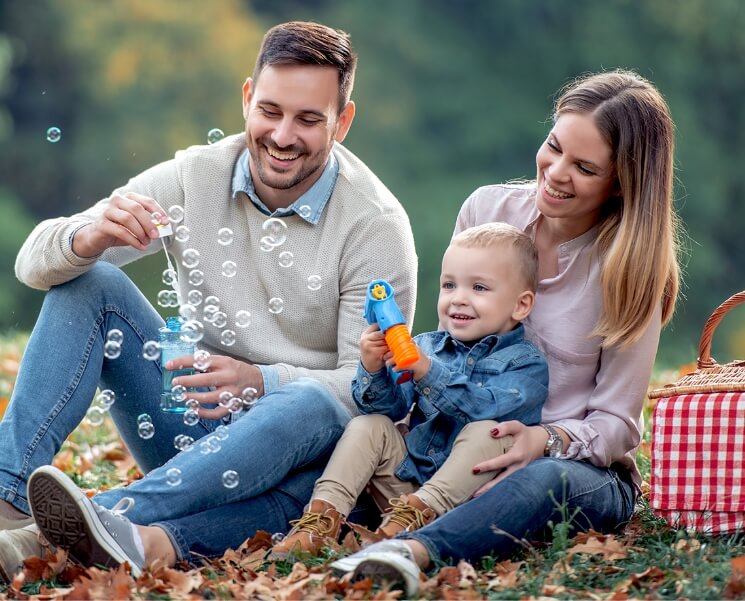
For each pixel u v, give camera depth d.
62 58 29.48
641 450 6.55
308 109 5.17
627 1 30.11
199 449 4.72
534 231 5.37
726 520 4.95
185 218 5.39
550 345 5.19
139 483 4.67
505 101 29.62
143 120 29.08
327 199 5.41
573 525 4.88
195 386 4.92
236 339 5.34
